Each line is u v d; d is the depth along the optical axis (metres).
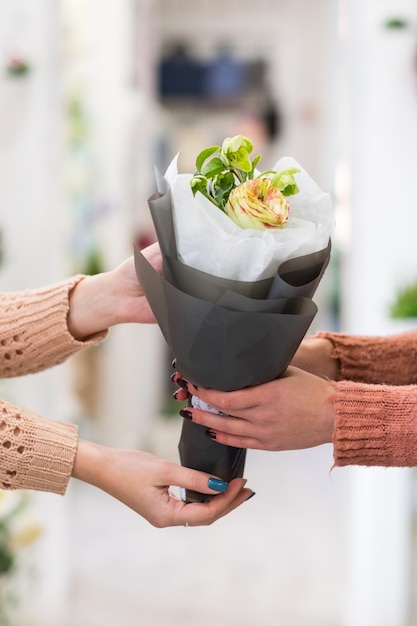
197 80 8.79
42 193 3.37
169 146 8.86
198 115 9.02
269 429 1.59
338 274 7.00
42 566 3.50
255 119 8.86
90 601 3.78
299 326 1.44
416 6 3.58
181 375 1.62
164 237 1.44
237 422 1.60
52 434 1.68
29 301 1.89
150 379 6.50
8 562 3.11
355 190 3.76
